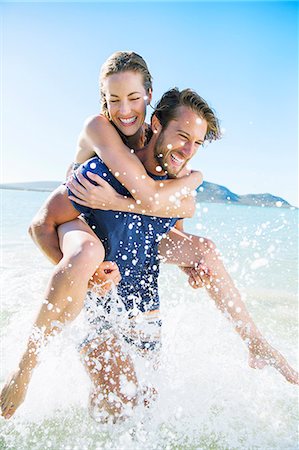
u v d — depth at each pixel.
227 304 2.43
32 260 4.97
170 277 4.68
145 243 2.33
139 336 2.36
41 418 1.91
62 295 1.88
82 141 2.49
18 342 2.52
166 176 2.41
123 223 2.21
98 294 2.18
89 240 2.02
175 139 2.26
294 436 1.82
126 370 2.11
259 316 3.37
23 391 1.86
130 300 2.34
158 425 1.88
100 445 1.73
